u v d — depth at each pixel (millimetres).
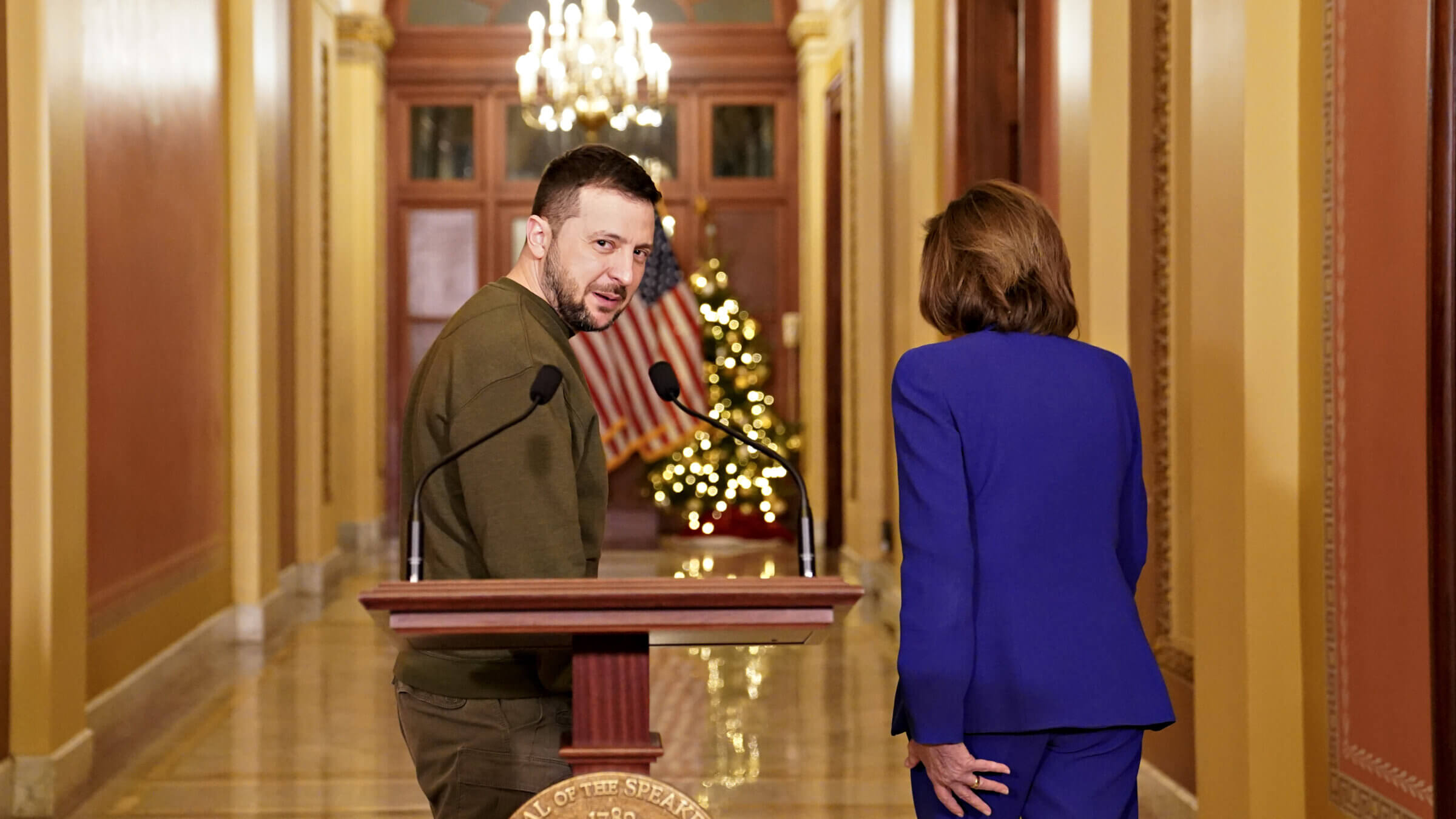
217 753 4281
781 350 10039
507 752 1719
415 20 9945
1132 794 1623
